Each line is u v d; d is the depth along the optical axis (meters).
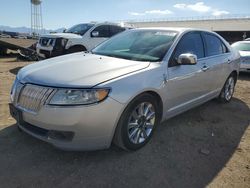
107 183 3.02
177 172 3.31
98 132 3.15
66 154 3.51
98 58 4.03
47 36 10.74
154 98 3.80
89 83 3.12
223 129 4.66
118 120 3.29
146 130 3.81
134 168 3.32
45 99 3.10
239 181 3.22
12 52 16.08
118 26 11.85
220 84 5.58
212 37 5.36
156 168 3.35
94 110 3.06
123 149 3.64
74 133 3.08
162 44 4.27
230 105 6.04
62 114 3.02
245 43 11.13
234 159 3.70
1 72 8.87
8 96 5.80
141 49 4.28
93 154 3.55
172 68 4.01
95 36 11.07
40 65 3.81
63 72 3.38
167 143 3.99
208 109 5.63
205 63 4.82
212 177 3.26
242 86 8.16
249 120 5.17
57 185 2.94
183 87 4.25
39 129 3.25
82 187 2.93
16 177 3.03
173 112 4.26
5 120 4.41
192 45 4.64
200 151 3.83
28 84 3.32
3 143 3.69
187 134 4.35
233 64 5.90
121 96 3.22
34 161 3.34
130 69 3.55
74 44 10.47
